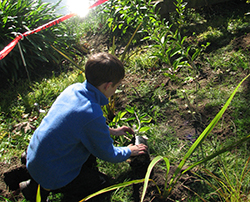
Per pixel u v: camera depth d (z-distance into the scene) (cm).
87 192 196
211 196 179
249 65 283
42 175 158
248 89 256
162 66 333
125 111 276
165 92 293
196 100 254
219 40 338
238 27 348
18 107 310
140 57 354
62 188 181
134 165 206
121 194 197
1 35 390
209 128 141
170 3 388
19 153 248
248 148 208
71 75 369
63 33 448
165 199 186
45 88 339
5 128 278
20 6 423
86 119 150
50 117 158
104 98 165
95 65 155
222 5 426
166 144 234
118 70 158
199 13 425
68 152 157
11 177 209
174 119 259
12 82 374
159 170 208
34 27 419
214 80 284
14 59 384
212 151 213
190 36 370
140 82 320
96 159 230
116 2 440
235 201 161
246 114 234
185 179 196
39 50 413
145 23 307
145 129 231
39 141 155
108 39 453
